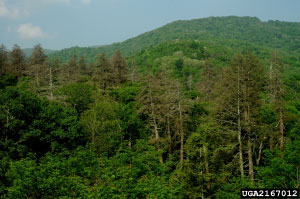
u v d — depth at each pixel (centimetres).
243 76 2277
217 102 2441
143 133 2927
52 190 1193
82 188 1191
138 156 1786
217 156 2077
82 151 1623
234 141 2361
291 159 1445
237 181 1605
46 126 2142
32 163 1295
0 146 1786
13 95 2188
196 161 1941
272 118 2691
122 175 1338
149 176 1585
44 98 2720
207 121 2745
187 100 2802
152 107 2752
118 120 2712
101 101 3338
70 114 2556
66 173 1393
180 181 1836
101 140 2381
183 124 2825
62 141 2233
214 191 1806
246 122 2166
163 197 1241
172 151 2969
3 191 1254
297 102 3416
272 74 2586
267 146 2741
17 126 1964
